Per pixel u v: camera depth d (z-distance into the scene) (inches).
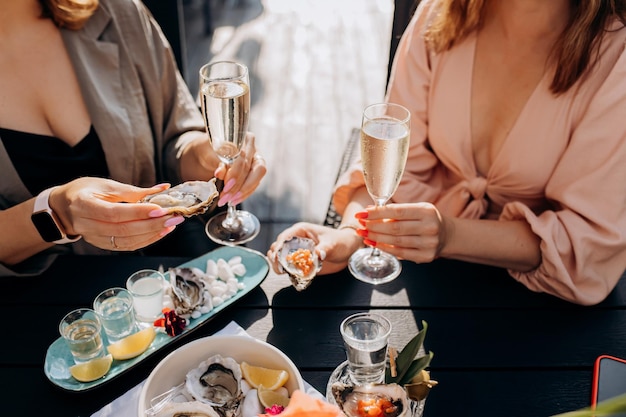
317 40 164.9
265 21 173.9
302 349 43.2
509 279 50.1
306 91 144.0
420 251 48.4
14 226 47.1
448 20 58.4
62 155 60.5
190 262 49.9
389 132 43.4
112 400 39.6
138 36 63.8
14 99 57.9
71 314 42.1
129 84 62.9
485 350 43.4
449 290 48.6
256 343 37.4
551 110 54.2
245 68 48.6
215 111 45.9
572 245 49.3
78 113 60.5
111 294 44.3
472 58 58.5
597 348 43.8
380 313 46.3
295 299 47.5
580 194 51.3
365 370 36.0
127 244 43.6
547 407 39.4
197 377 36.7
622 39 51.1
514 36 55.6
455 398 39.9
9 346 43.5
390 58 85.0
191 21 172.7
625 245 49.0
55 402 39.4
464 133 59.7
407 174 62.2
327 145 128.2
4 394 40.0
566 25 53.8
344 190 60.1
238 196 52.9
